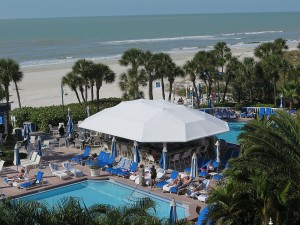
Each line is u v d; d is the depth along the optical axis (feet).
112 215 40.47
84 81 135.54
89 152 89.20
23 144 98.58
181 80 205.26
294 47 372.99
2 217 40.63
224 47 175.42
